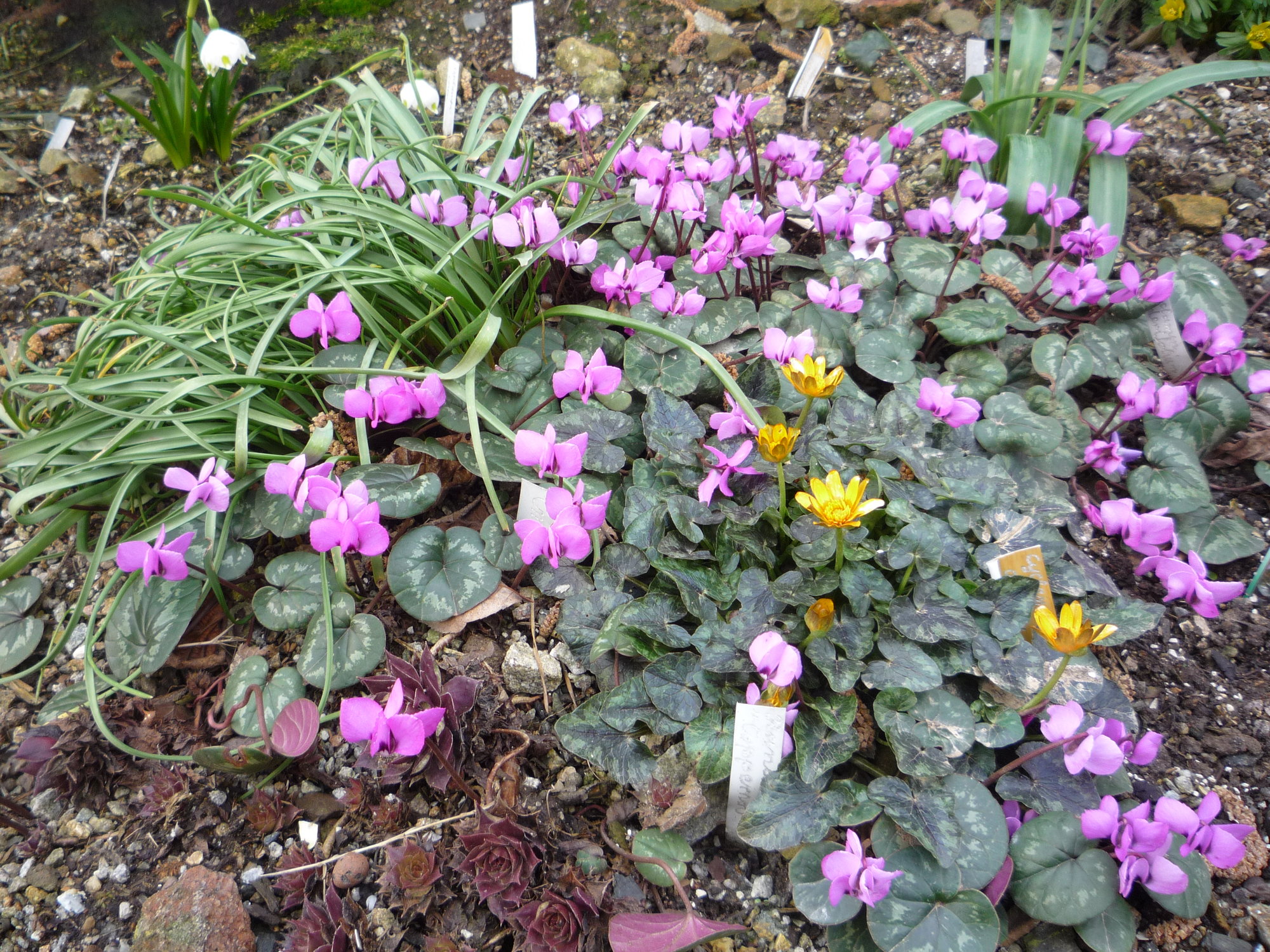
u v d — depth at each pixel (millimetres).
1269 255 583
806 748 360
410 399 424
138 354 514
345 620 415
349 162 534
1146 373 501
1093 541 478
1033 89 616
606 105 733
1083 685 374
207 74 663
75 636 453
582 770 392
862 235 506
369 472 431
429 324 496
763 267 536
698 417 464
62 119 722
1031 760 372
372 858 374
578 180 526
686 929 323
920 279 520
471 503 475
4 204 665
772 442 358
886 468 414
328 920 349
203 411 440
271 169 568
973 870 332
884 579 386
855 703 367
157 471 477
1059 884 333
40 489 419
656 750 382
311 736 357
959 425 445
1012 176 584
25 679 443
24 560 438
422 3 802
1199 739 411
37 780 382
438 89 738
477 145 585
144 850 382
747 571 399
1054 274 502
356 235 497
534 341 514
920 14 779
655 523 419
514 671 413
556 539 372
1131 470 491
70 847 385
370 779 392
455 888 361
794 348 429
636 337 499
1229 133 660
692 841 366
